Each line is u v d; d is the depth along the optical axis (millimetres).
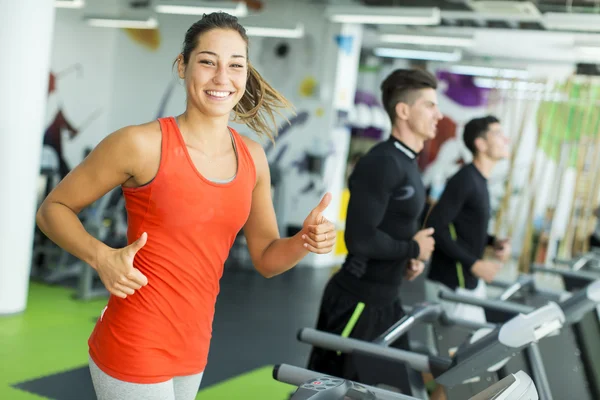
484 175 3693
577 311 2096
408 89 2811
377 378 2150
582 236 8828
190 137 1636
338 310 2826
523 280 3783
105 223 7230
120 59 10078
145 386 1601
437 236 3504
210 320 1726
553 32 9555
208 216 1606
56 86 9312
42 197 7559
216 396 3869
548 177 11930
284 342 5152
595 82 9766
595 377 3148
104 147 1578
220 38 1604
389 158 2748
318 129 9320
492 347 1822
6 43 4812
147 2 9836
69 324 5129
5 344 4492
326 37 9297
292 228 9125
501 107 11727
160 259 1598
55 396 3662
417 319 2488
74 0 7816
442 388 2926
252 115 1905
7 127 4898
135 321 1593
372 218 2701
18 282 5211
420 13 7152
